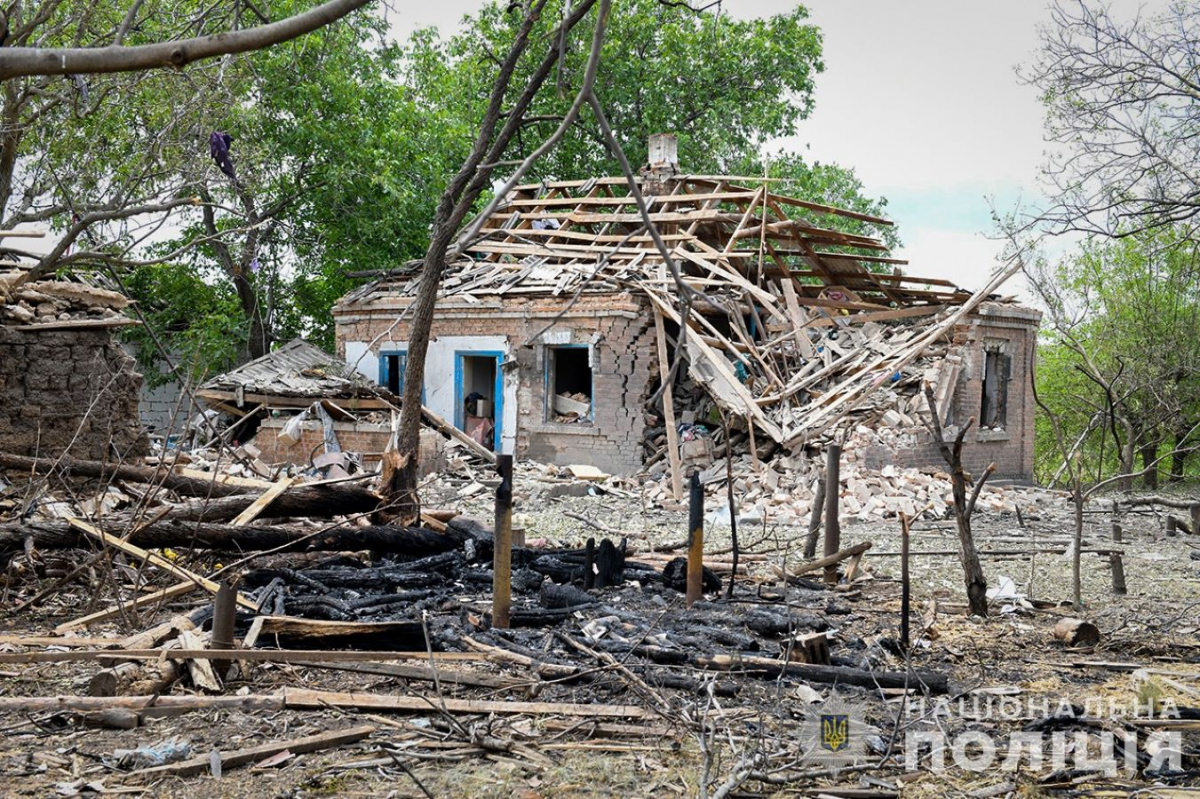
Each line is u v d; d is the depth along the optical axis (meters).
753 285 22.70
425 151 31.45
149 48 2.99
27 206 14.67
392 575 9.52
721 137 31.94
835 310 24.03
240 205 27.08
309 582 9.09
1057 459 31.11
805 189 34.28
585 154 32.41
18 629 7.84
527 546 11.45
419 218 31.00
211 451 20.67
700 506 9.23
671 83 31.98
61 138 15.18
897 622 9.00
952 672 7.53
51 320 12.52
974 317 22.73
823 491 12.18
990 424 24.06
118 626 7.89
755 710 6.41
